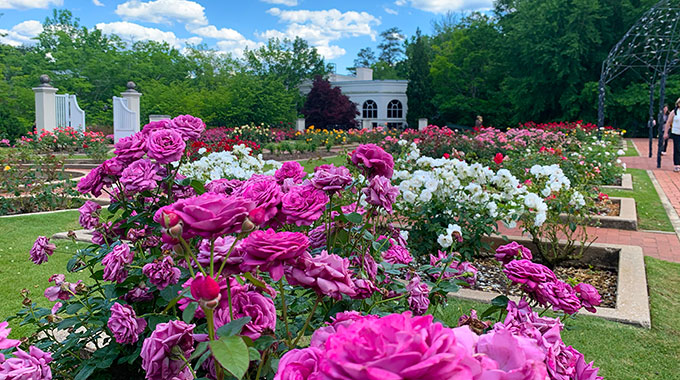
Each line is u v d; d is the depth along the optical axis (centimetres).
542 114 3481
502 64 3794
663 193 865
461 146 1220
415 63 4019
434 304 214
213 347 96
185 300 131
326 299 182
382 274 204
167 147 203
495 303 175
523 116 3497
